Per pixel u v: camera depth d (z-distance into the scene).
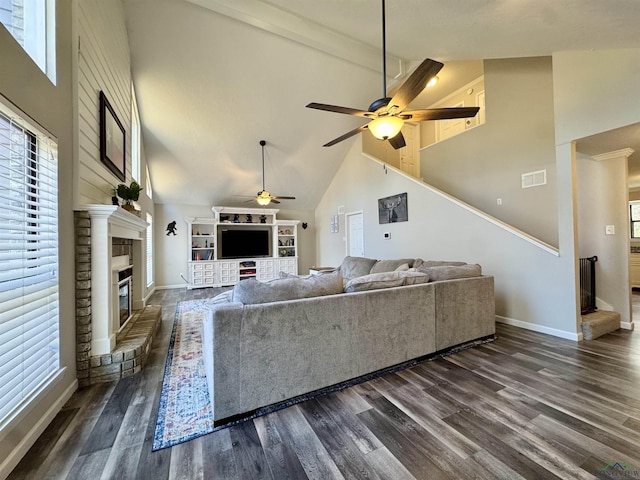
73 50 2.12
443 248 4.56
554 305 3.26
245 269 7.46
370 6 2.65
